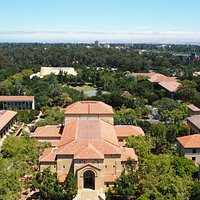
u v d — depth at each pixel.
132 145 103.12
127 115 145.88
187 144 108.69
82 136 98.88
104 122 115.12
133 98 192.62
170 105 167.88
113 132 110.25
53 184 83.69
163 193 74.50
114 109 176.38
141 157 93.44
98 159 88.75
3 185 72.38
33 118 167.50
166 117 154.38
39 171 92.19
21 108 187.62
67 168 92.56
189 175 90.25
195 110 156.50
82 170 88.44
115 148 94.12
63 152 91.56
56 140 114.38
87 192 88.25
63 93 199.62
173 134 125.94
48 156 94.25
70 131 106.56
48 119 143.88
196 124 128.00
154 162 84.19
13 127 147.88
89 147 91.44
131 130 117.62
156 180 78.62
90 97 196.50
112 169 93.12
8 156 100.81
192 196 76.88
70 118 116.94
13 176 77.12
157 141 116.19
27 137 123.75
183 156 108.56
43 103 192.38
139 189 82.88
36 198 86.06
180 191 74.62
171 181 75.50
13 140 106.00
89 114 116.62
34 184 84.00
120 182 84.31
